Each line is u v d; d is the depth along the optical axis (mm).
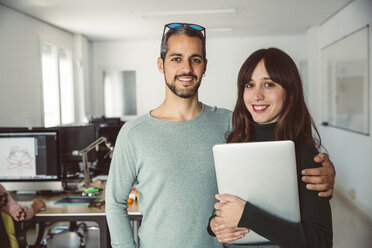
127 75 7672
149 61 7426
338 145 4766
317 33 6082
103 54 7516
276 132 1014
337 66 4770
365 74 3717
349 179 4281
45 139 2227
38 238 2191
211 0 4297
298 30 6516
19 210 1830
